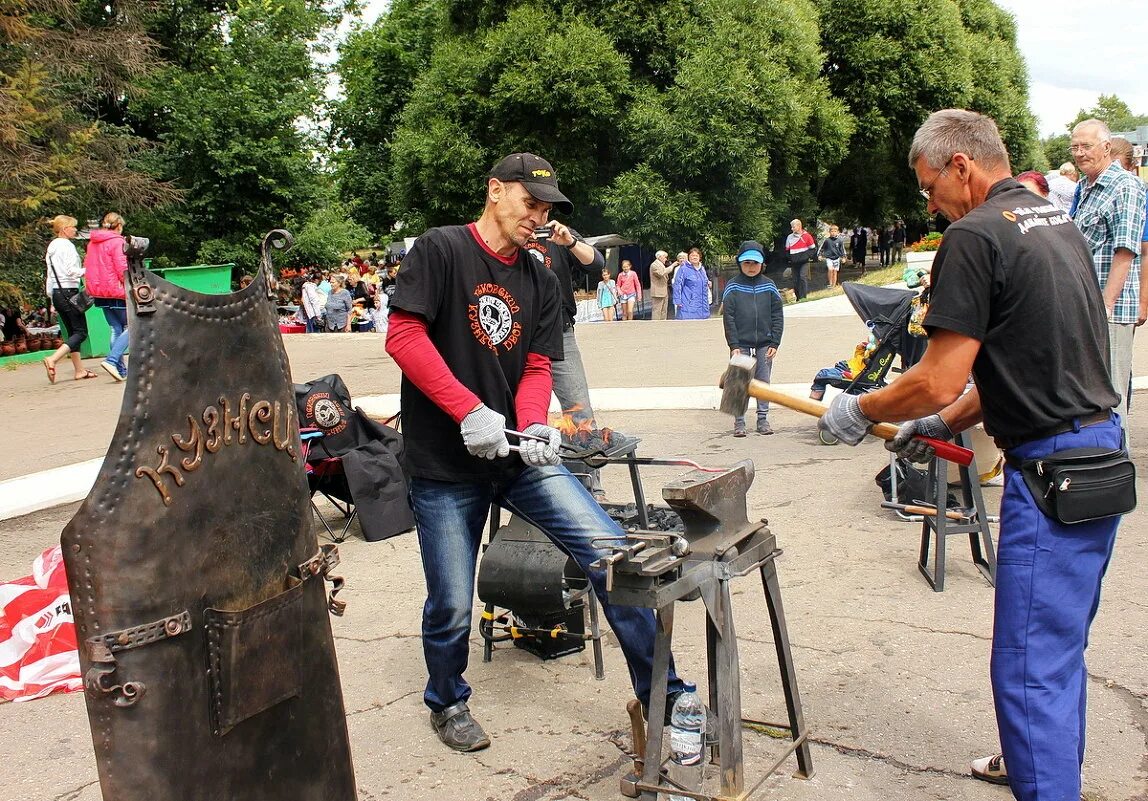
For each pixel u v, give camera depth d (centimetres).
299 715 230
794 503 601
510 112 2464
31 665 407
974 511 466
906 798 294
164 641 199
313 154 2702
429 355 303
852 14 2811
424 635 334
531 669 399
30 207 1681
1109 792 292
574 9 2481
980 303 243
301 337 1730
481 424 294
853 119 2725
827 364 1118
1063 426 246
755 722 309
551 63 2345
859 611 432
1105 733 323
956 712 343
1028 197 257
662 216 2317
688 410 927
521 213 310
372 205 3512
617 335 1576
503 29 2450
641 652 301
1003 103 3203
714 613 260
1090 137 523
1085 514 242
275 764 224
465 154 2458
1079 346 247
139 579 195
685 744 284
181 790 203
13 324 1772
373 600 482
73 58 2088
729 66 2331
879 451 723
